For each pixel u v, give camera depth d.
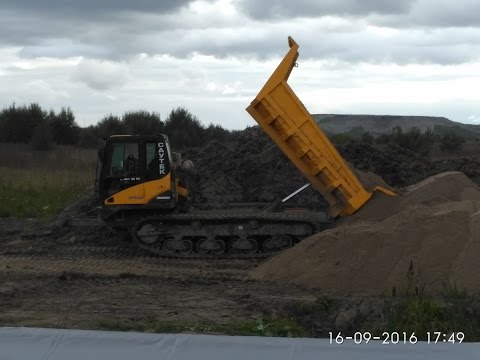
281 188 20.12
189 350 5.06
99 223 15.59
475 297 9.22
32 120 55.53
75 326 8.62
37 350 5.11
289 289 11.34
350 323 8.77
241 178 20.48
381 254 11.23
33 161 39.88
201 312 9.72
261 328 8.42
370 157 23.25
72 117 57.34
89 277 12.38
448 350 4.97
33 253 15.62
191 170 16.70
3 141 54.94
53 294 10.95
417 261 10.88
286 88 13.41
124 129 50.47
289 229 14.93
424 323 7.98
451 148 43.44
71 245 16.77
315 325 9.06
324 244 12.05
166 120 51.16
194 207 17.34
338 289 11.12
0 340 5.16
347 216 14.04
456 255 10.80
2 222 20.53
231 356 5.06
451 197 13.90
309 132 13.53
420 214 11.62
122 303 10.31
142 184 15.09
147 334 5.18
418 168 23.25
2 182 26.94
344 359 5.00
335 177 13.71
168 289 11.50
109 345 5.12
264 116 13.55
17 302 10.27
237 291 11.29
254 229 15.05
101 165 15.25
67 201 23.45
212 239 15.17
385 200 13.84
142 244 15.34
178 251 15.30
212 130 51.00
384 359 4.98
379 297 10.20
